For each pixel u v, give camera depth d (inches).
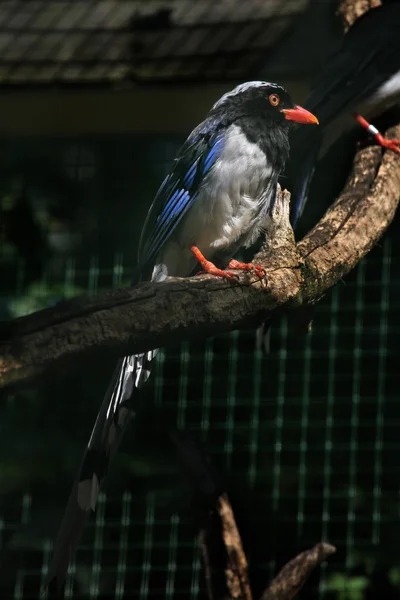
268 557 429.4
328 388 436.5
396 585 426.3
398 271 429.4
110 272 470.3
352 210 304.0
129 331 212.7
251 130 308.3
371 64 370.3
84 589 428.5
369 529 432.5
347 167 412.2
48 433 446.3
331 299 433.4
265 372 440.1
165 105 443.8
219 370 441.7
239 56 438.9
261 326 341.7
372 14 392.8
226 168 305.4
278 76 427.5
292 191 356.2
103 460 263.7
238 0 478.6
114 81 434.6
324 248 277.1
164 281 227.9
